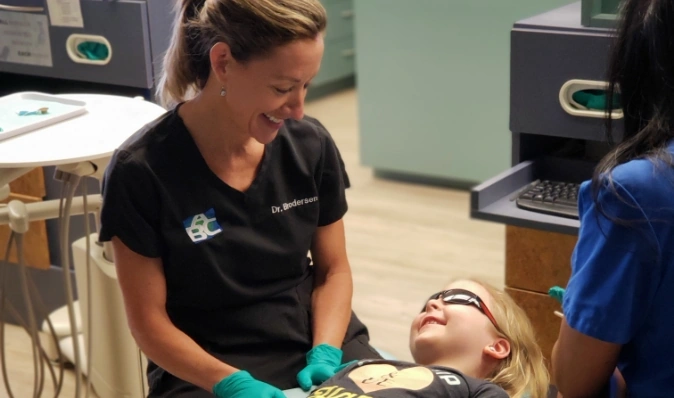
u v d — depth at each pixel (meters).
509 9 3.61
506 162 3.86
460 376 1.33
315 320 1.54
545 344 2.00
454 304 1.47
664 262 1.12
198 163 1.40
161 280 1.42
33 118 1.80
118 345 2.06
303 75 1.29
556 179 1.97
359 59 4.09
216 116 1.39
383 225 3.75
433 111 3.98
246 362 1.46
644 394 1.20
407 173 4.24
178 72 1.42
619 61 1.15
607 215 1.12
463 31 3.76
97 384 2.19
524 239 1.95
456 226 3.71
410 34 3.91
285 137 1.48
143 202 1.37
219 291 1.44
